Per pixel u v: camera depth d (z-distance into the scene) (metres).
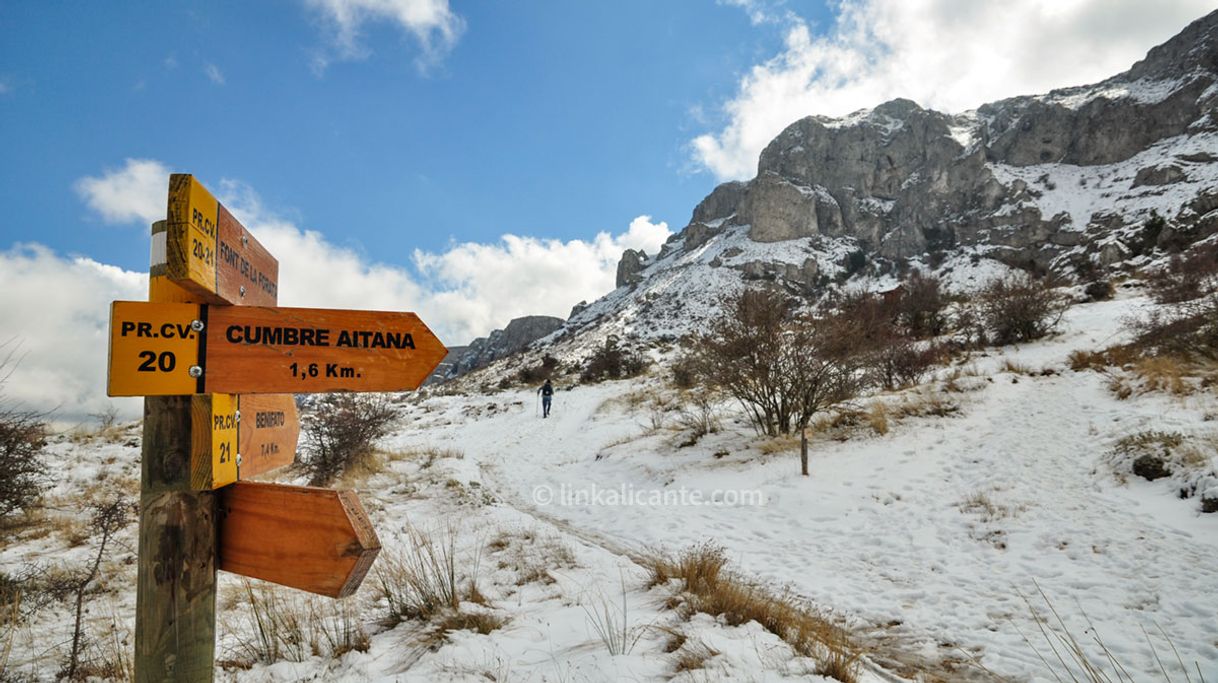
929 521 6.94
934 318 22.66
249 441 1.92
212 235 1.60
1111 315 18.83
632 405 20.78
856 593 5.37
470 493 9.32
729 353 12.06
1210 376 9.62
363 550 1.53
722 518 7.95
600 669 3.13
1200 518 5.78
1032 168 57.22
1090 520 6.23
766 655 3.38
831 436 10.90
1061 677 3.72
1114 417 9.09
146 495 1.57
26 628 4.00
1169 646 3.96
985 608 4.84
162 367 1.54
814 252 59.62
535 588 4.98
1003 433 9.54
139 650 1.56
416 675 3.08
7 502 6.15
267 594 4.66
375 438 11.93
